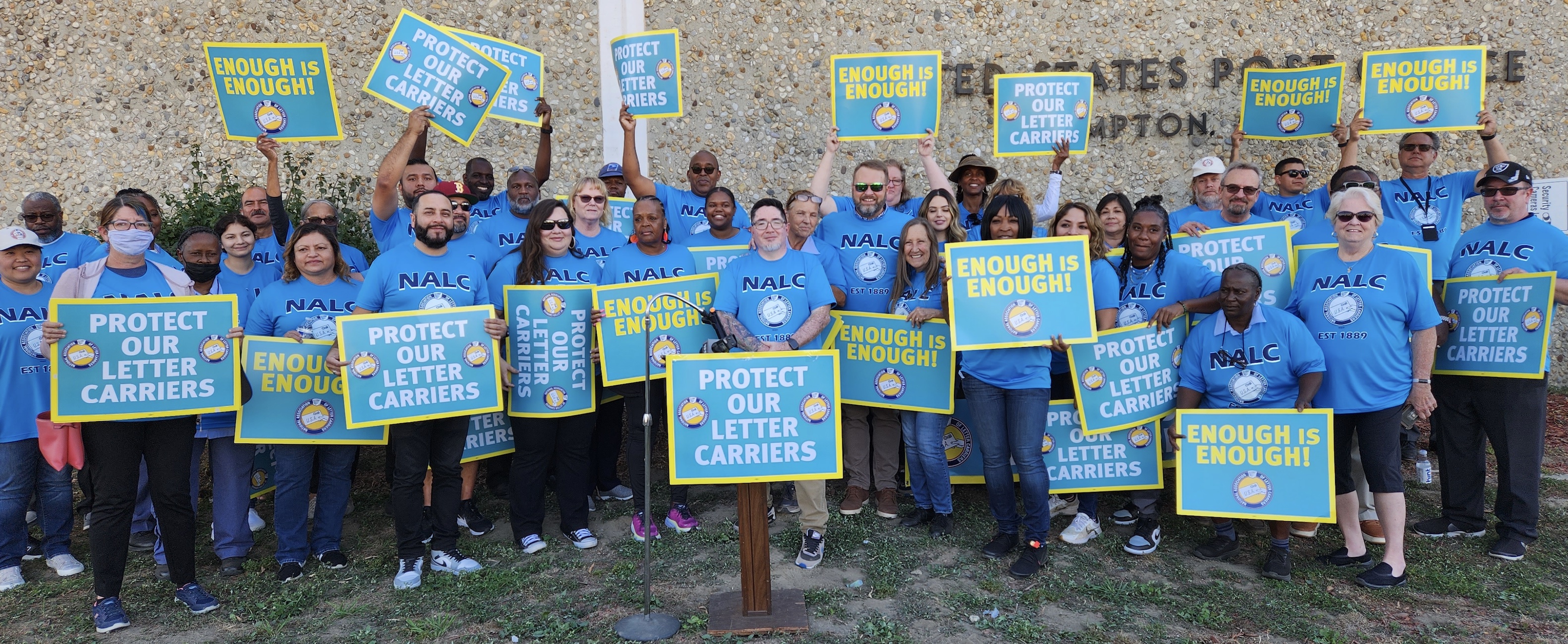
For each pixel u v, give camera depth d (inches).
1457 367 179.2
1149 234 178.7
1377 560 169.3
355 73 324.2
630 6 336.2
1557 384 343.0
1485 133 235.6
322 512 174.6
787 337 174.7
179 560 153.3
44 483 171.8
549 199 183.8
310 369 167.9
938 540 184.1
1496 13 339.3
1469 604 151.9
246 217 192.2
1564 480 221.8
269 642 141.9
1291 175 245.6
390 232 212.5
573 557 177.3
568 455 183.0
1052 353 192.9
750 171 345.1
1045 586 160.9
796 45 344.5
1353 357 158.9
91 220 311.4
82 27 310.3
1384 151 346.0
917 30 344.2
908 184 347.6
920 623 146.1
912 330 187.6
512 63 236.8
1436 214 231.0
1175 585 161.5
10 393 164.2
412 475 163.5
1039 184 347.9
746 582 144.4
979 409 171.8
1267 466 161.6
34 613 154.1
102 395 144.6
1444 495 185.5
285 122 205.9
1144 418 181.8
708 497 215.0
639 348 184.2
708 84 342.3
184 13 314.7
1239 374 164.4
